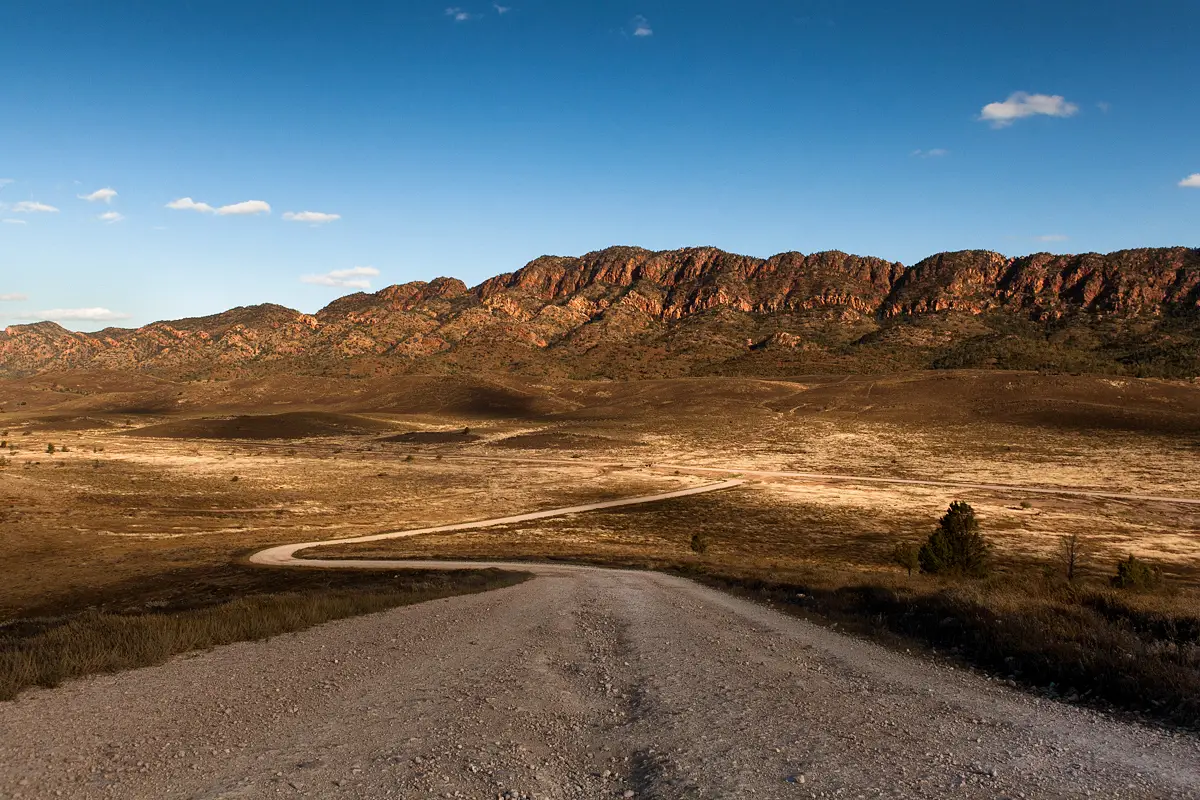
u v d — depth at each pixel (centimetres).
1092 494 10450
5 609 3725
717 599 2539
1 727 889
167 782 703
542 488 11475
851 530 7719
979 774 689
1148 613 1428
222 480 11462
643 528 8012
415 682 1168
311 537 7219
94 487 9925
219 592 3881
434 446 18325
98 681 1159
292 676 1212
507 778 711
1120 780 670
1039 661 1161
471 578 3650
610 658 1401
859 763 727
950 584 2209
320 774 723
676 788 670
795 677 1175
